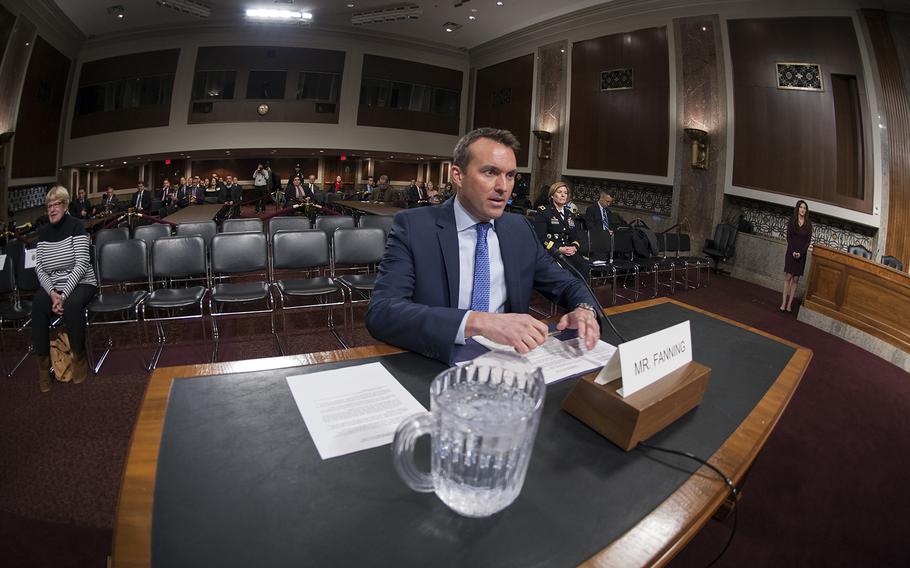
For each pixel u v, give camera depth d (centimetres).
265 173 1365
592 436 93
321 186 1764
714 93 809
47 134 1135
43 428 253
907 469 250
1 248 354
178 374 110
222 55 1265
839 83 649
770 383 123
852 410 318
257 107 1307
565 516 71
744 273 738
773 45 717
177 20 1171
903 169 583
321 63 1318
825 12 649
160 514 68
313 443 86
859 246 617
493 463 66
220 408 97
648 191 973
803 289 645
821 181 671
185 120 1275
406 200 1211
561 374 116
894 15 589
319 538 65
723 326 167
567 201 496
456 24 1180
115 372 321
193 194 1320
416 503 72
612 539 67
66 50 1138
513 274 157
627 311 177
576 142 1091
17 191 1012
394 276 144
